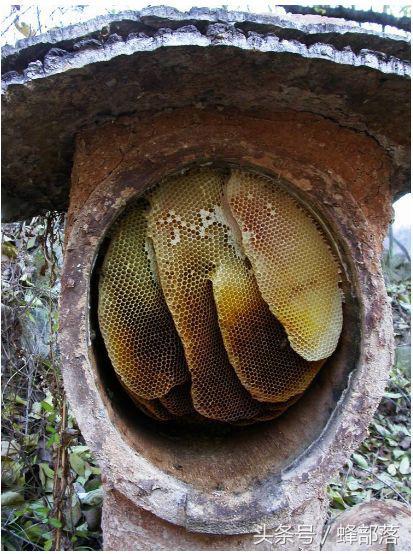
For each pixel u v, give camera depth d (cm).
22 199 61
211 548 48
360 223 48
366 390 48
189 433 60
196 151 46
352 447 48
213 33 37
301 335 50
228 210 50
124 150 46
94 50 37
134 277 50
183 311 50
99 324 49
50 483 70
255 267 49
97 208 46
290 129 47
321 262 51
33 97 40
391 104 44
